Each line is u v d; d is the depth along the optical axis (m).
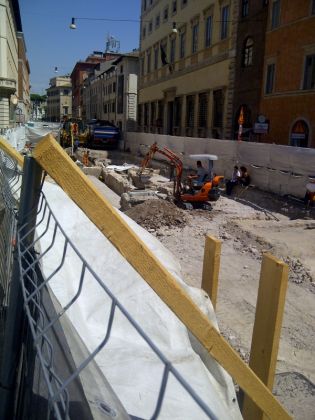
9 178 3.28
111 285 2.43
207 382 2.10
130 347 2.07
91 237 2.74
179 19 34.53
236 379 1.41
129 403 1.71
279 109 21.56
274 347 2.91
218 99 27.97
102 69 71.69
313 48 18.89
